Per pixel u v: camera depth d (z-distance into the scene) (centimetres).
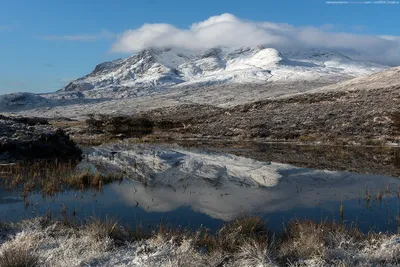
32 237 707
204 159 2125
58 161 1947
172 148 2845
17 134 2077
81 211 979
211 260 617
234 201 1109
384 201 1100
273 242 693
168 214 959
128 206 1041
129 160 2072
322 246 650
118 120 5019
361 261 609
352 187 1323
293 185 1368
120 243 717
